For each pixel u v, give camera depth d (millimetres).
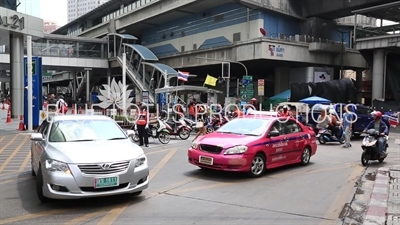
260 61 36000
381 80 33719
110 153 6539
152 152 13391
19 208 6340
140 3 49938
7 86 100250
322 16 39312
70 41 48469
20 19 23703
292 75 40500
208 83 32281
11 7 25484
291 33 39781
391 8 30359
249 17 38219
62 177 6062
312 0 37719
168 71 39812
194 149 9359
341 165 11047
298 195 7410
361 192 7734
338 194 7535
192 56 42562
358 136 20359
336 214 6211
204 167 9125
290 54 35219
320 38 38219
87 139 7332
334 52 37906
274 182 8555
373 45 32750
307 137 10945
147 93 27984
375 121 11547
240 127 10000
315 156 12891
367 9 31406
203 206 6551
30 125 19109
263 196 7293
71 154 6352
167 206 6520
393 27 33188
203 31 44750
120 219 5793
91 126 7855
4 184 8148
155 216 5953
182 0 41938
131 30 56406
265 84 45406
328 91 29328
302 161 10805
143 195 7234
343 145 16250
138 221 5707
